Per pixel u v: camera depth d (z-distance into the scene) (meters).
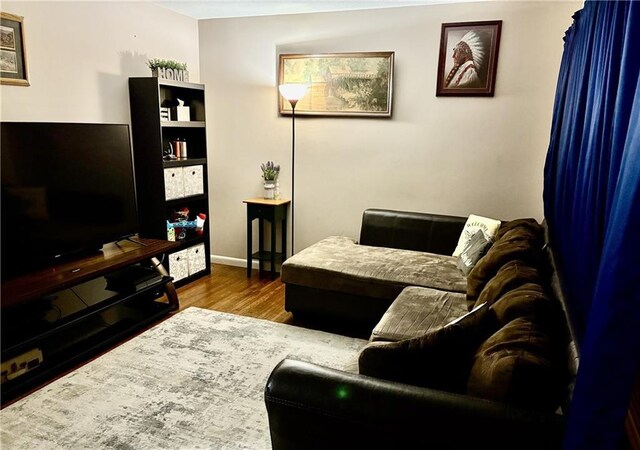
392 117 3.84
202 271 4.19
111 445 1.87
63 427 1.97
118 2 3.44
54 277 2.46
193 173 3.94
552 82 3.35
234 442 1.91
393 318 2.24
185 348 2.73
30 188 2.48
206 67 4.39
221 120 4.44
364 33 3.79
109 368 2.48
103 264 2.71
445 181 3.79
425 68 3.66
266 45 4.12
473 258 2.90
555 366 1.16
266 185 4.21
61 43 3.02
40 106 2.92
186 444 1.89
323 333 3.02
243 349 2.74
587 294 1.41
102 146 2.91
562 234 2.15
